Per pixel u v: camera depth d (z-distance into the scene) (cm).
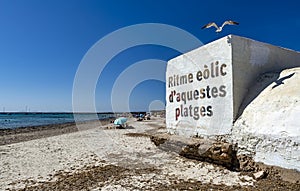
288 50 1186
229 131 970
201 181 808
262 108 890
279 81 956
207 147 1005
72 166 1088
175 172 928
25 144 1866
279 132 779
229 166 929
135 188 753
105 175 911
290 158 741
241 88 998
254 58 1053
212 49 1086
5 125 4953
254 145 860
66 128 3803
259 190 700
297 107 773
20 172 1001
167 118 1438
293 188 688
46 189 773
